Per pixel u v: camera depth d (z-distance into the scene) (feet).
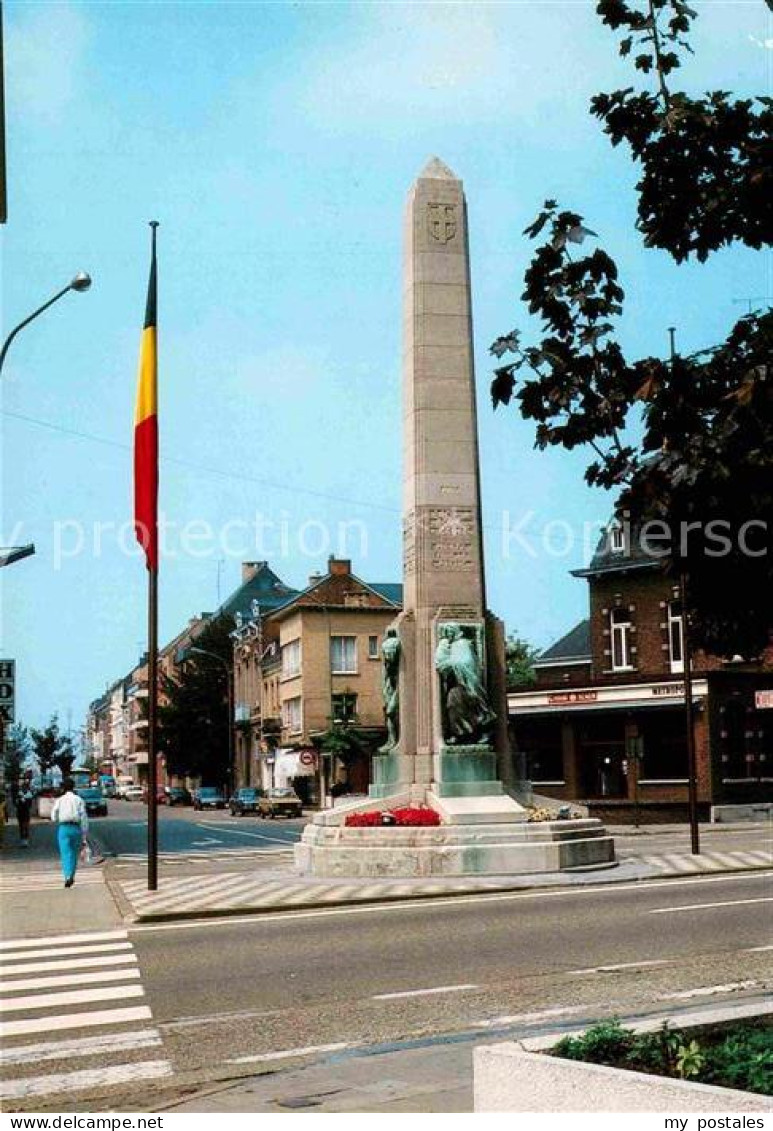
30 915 60.18
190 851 116.47
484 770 79.30
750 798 149.18
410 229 85.71
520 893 66.18
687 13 22.45
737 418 20.44
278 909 60.80
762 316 21.88
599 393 22.90
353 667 236.84
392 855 74.23
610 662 165.58
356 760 227.81
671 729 153.79
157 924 56.59
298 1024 33.32
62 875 86.69
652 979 38.52
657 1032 21.06
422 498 82.84
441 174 86.33
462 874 73.46
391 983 39.17
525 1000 35.65
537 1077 18.78
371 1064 27.68
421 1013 34.24
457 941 47.70
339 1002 36.27
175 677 330.54
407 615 82.28
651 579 161.89
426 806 79.25
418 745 81.15
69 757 323.98
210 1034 32.45
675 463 20.86
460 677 79.51
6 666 93.61
